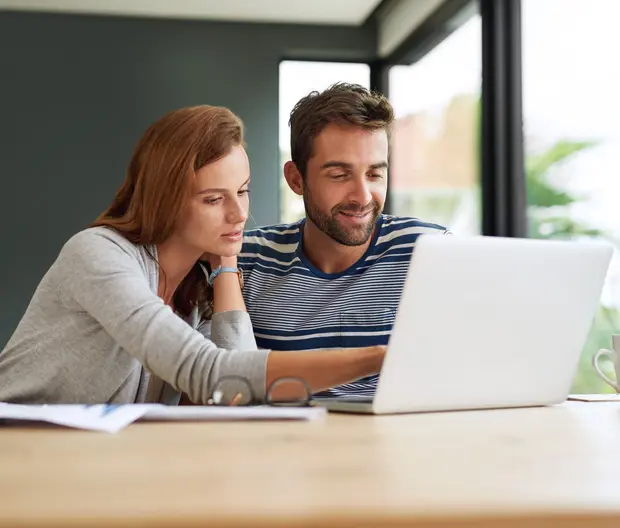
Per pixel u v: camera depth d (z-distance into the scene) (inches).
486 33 161.5
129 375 59.4
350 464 30.9
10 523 21.7
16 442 36.1
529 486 27.0
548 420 45.8
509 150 157.6
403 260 75.6
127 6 210.4
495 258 49.4
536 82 146.3
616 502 24.6
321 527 22.4
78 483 26.9
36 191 215.3
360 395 73.5
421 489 26.3
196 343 50.9
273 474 28.7
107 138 217.3
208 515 22.5
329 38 223.3
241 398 49.7
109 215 61.6
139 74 218.5
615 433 40.2
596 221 122.0
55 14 215.8
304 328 74.8
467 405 51.1
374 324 74.2
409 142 209.2
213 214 59.6
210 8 211.5
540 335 52.9
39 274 214.8
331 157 72.3
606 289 118.2
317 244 76.4
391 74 225.8
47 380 58.4
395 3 212.5
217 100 220.2
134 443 35.8
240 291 65.6
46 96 215.9
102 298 54.1
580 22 127.4
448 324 48.6
